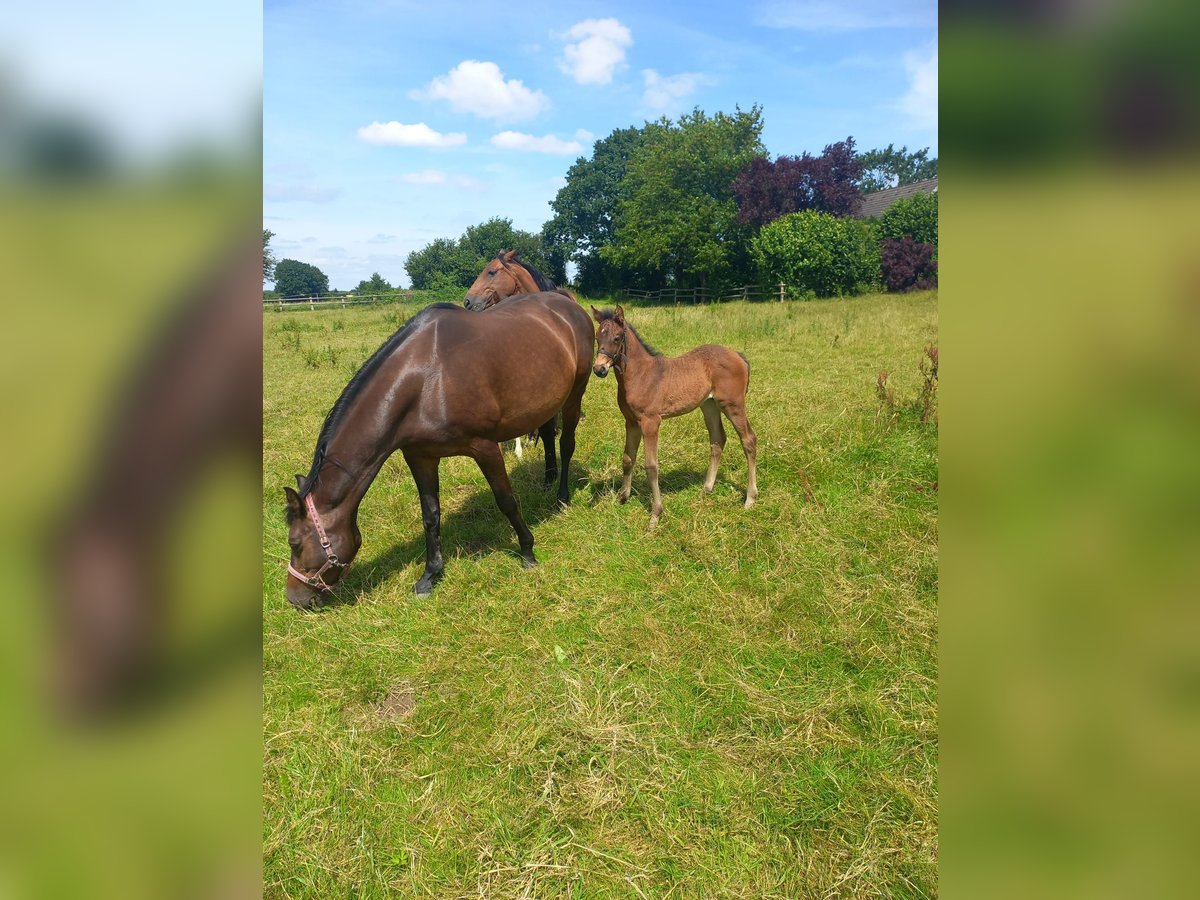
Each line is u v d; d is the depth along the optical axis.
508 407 4.23
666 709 3.02
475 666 3.41
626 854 2.38
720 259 33.25
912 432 5.67
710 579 3.94
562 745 2.84
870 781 2.57
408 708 3.22
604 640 3.51
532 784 2.69
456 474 5.99
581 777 2.70
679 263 35.59
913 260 27.42
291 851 2.46
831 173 34.62
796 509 4.65
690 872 2.31
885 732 2.79
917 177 69.38
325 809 2.63
